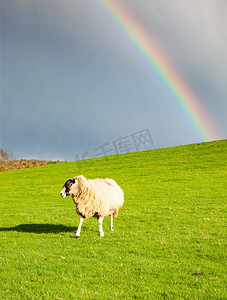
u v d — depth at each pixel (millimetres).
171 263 8727
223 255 9414
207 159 44750
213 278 7473
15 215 20219
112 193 13398
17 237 13375
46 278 7590
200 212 18000
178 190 27062
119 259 9086
